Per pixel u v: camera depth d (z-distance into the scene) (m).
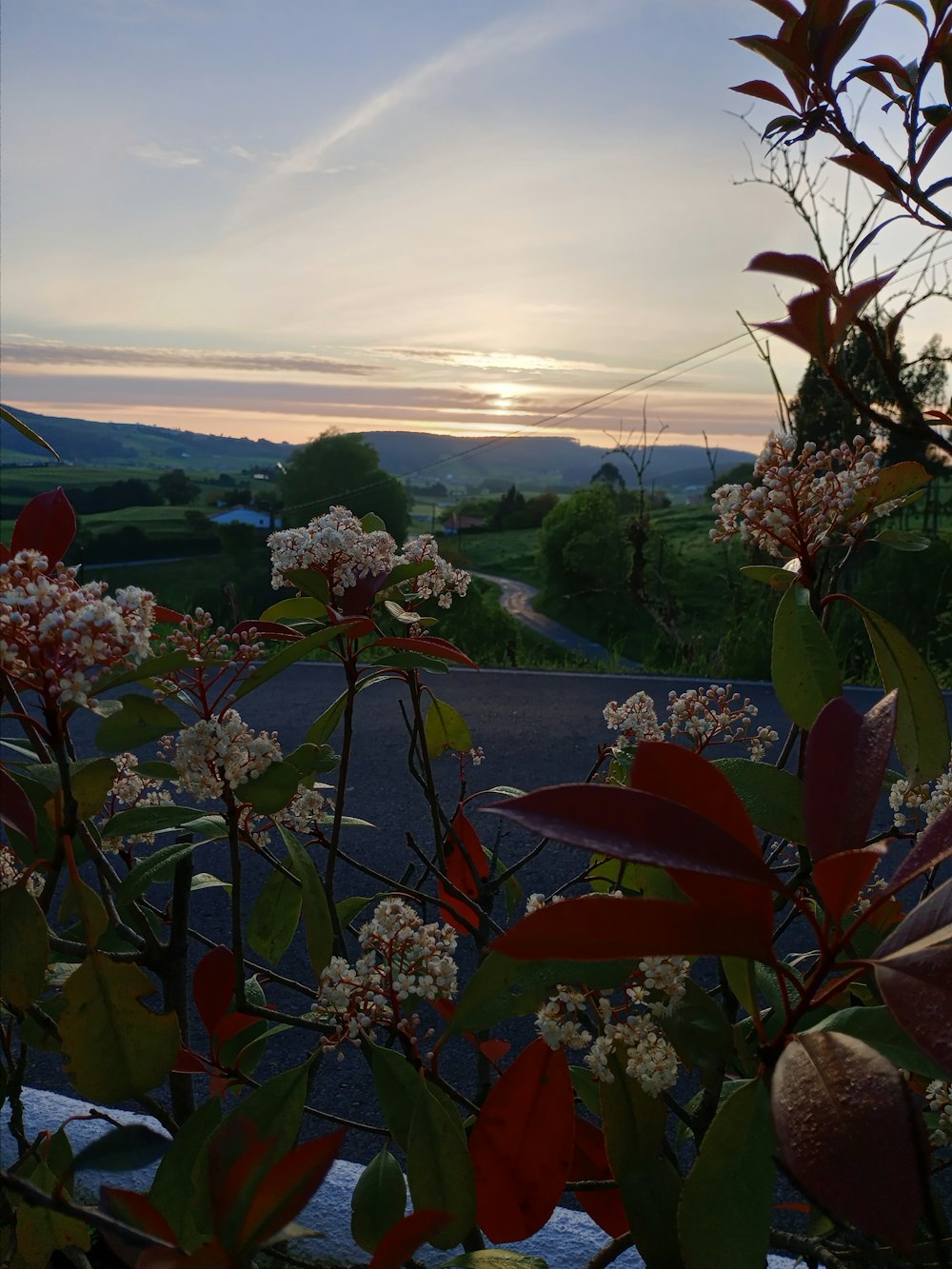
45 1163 1.43
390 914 1.33
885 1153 0.76
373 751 7.83
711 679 11.28
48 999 1.67
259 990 1.64
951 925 0.83
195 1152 1.22
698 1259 0.88
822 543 1.49
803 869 1.34
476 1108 1.36
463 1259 1.28
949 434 1.11
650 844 0.80
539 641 30.52
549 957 0.84
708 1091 1.22
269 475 143.50
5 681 1.16
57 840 1.14
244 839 1.57
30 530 1.33
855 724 0.98
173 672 1.31
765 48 1.33
